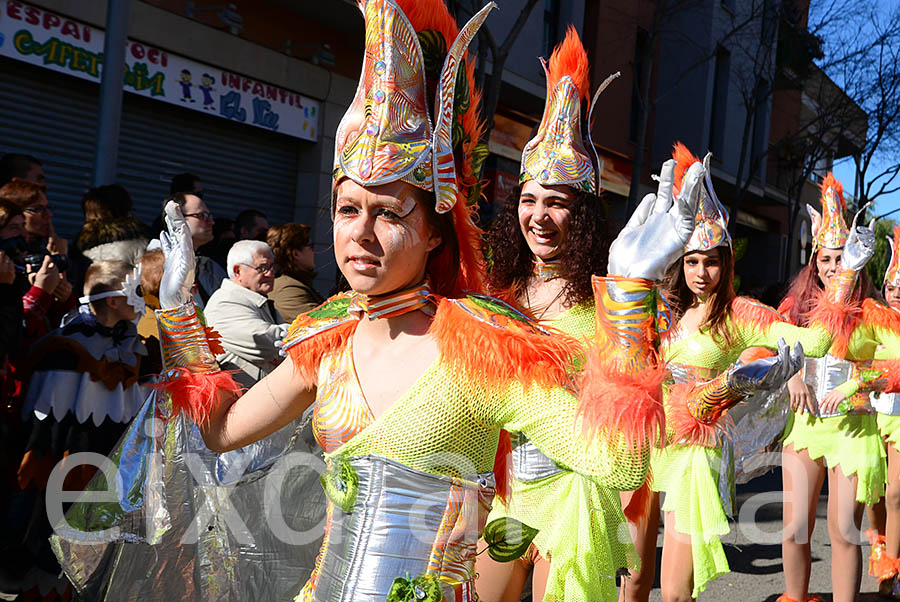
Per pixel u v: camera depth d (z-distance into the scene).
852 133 20.58
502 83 11.13
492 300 1.62
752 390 1.75
